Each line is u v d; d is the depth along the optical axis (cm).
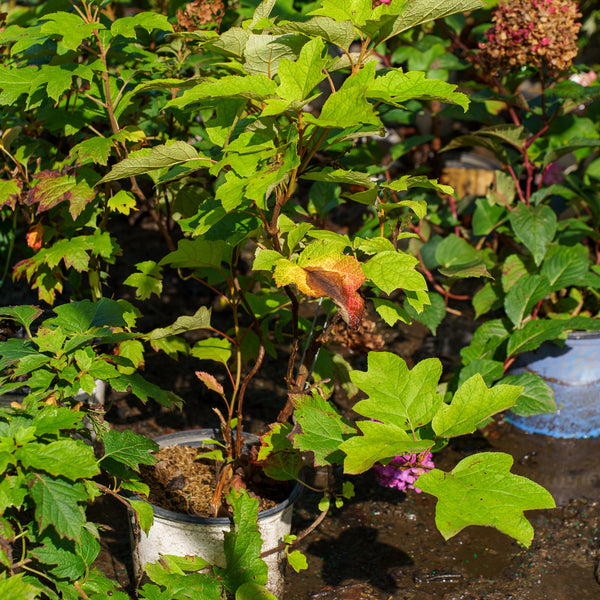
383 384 169
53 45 226
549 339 289
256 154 162
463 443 315
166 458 232
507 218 304
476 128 495
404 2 155
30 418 168
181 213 261
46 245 249
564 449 313
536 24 278
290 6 325
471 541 255
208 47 183
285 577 232
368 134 174
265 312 238
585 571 240
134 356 237
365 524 263
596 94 293
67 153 288
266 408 330
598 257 329
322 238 167
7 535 154
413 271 164
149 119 271
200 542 197
